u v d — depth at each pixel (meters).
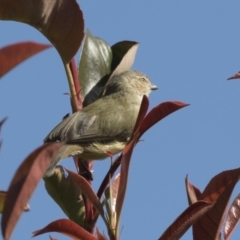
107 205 6.01
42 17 6.84
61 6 6.80
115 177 6.99
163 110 6.15
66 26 6.93
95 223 6.70
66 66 7.39
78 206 7.36
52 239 6.08
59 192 7.36
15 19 6.85
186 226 5.62
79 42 7.07
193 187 6.43
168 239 5.63
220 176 5.98
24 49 3.97
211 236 5.99
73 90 7.54
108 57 8.77
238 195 6.34
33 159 4.07
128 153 5.95
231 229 6.22
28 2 6.69
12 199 3.99
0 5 6.71
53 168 7.34
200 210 5.61
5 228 3.94
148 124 6.21
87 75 8.54
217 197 5.99
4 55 3.99
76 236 5.65
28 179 4.03
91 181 8.41
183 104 6.11
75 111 7.59
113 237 5.93
